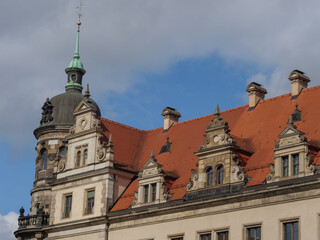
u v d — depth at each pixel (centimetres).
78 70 10306
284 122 7431
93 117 8725
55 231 8600
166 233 7469
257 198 6788
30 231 8956
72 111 9850
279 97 7875
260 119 7762
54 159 9481
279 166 6700
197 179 7375
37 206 9638
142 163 8600
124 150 8719
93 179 8400
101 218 8075
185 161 8025
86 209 8381
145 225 7700
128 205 8000
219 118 7381
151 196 7775
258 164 7088
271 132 7431
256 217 6750
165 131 8888
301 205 6456
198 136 8288
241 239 6806
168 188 7744
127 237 7844
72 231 8394
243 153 7269
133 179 8475
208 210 7162
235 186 7019
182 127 8719
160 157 8431
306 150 6581
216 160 7256
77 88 10244
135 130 9144
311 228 6331
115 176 8325
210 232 7088
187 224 7306
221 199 7031
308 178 6419
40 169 9794
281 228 6544
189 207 7325
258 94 8119
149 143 8894
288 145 6675
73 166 8700
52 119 9838
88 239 8188
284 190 6581
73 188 8594
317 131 6931
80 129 8800
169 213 7512
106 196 8188
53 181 8806
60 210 8631
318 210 6328
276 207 6625
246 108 8125
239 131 7800
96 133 8594
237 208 6919
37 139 10006
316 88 7562
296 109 7381
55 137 9738
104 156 8381
